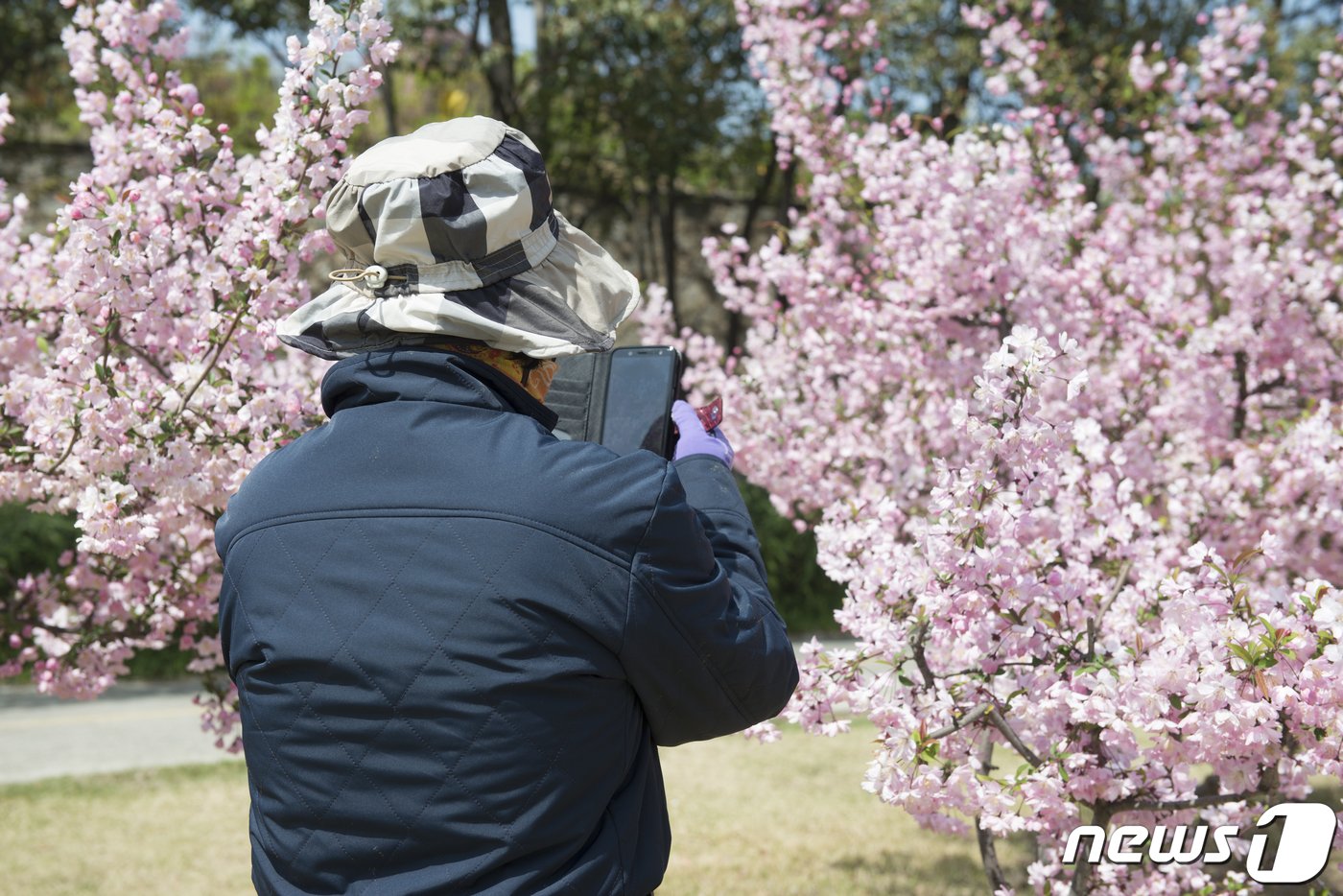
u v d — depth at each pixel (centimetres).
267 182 276
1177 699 206
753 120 1332
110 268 252
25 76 1350
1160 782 237
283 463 134
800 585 1107
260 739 128
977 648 231
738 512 147
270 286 269
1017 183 390
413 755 119
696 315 1568
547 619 119
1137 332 430
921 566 233
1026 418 213
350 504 125
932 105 1193
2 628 326
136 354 277
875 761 223
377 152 131
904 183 417
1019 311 385
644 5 1209
